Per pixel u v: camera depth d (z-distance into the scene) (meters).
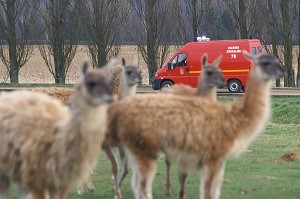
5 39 51.16
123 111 10.59
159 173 14.33
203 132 10.29
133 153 10.52
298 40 49.09
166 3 49.91
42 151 9.00
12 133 9.23
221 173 10.59
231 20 50.12
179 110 10.37
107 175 14.18
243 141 10.59
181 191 11.65
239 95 34.00
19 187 9.90
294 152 17.19
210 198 10.55
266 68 10.43
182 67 36.09
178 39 51.19
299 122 24.17
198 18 50.91
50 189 9.22
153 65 49.03
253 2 48.94
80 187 12.35
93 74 8.58
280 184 13.16
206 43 35.62
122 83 14.12
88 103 8.57
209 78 13.29
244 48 34.75
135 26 50.00
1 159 9.35
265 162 15.66
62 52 49.62
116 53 49.97
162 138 10.34
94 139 8.70
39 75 59.22
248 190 12.60
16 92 10.09
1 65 64.44
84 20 49.34
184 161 10.49
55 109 9.64
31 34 50.50
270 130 21.88
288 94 34.34
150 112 10.38
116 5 49.09
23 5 50.19
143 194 10.45
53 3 49.03
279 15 47.47
